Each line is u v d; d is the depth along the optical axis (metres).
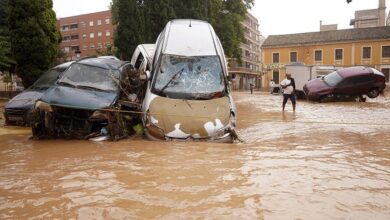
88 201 4.86
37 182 5.74
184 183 5.63
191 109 9.55
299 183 5.62
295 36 60.75
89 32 88.81
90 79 10.68
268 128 12.32
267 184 5.58
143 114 9.75
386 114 16.45
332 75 24.61
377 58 54.56
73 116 9.70
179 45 11.01
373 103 22.70
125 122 10.06
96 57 12.83
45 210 4.56
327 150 8.31
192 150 8.15
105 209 4.57
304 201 4.84
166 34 11.41
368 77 23.97
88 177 5.99
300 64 30.75
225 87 10.30
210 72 10.48
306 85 25.11
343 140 9.73
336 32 58.72
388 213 4.43
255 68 110.69
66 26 91.56
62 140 9.66
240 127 12.79
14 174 6.24
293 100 17.81
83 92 10.09
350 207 4.62
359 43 55.34
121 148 8.44
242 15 41.97
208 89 10.10
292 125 12.96
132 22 28.91
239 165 6.77
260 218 4.28
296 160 7.22
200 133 9.16
